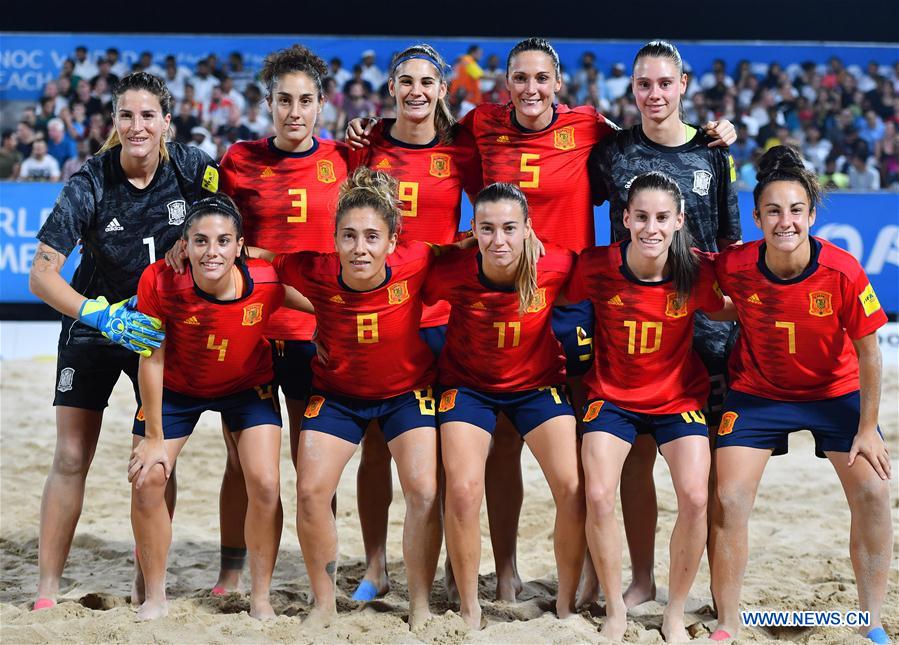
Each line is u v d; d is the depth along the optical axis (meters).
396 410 4.55
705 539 4.31
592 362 4.95
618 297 4.46
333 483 4.43
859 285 4.28
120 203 4.80
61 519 4.79
